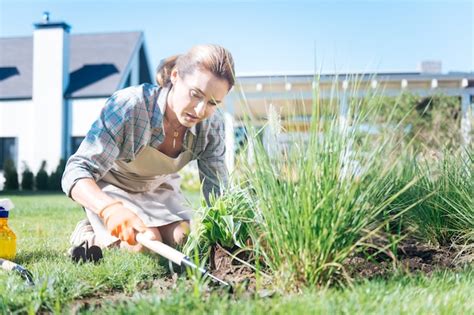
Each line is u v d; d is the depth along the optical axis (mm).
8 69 21344
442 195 3166
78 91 19875
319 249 2072
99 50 22188
